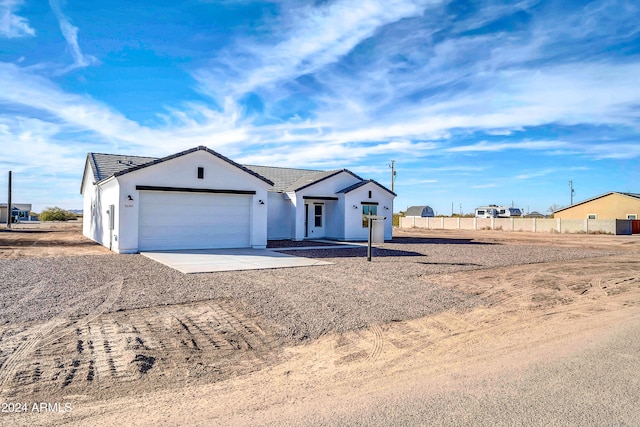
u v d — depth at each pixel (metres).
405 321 7.47
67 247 19.17
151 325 6.78
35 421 3.78
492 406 4.06
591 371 5.03
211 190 17.77
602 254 20.06
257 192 18.94
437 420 3.78
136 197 16.36
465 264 14.88
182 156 17.14
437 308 8.41
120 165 22.94
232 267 12.68
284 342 6.23
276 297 8.84
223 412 3.98
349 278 11.30
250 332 6.62
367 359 5.59
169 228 17.19
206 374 5.00
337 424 3.71
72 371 4.93
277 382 4.78
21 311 7.37
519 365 5.28
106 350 5.62
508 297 9.73
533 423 3.72
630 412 3.94
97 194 21.86
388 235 27.12
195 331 6.57
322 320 7.31
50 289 9.23
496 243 26.72
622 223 40.34
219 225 18.23
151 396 4.36
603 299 9.80
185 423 3.75
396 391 4.48
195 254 15.88
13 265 12.83
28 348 5.61
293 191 24.33
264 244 19.14
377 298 9.04
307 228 25.83
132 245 16.28
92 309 7.59
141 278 10.66
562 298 9.80
